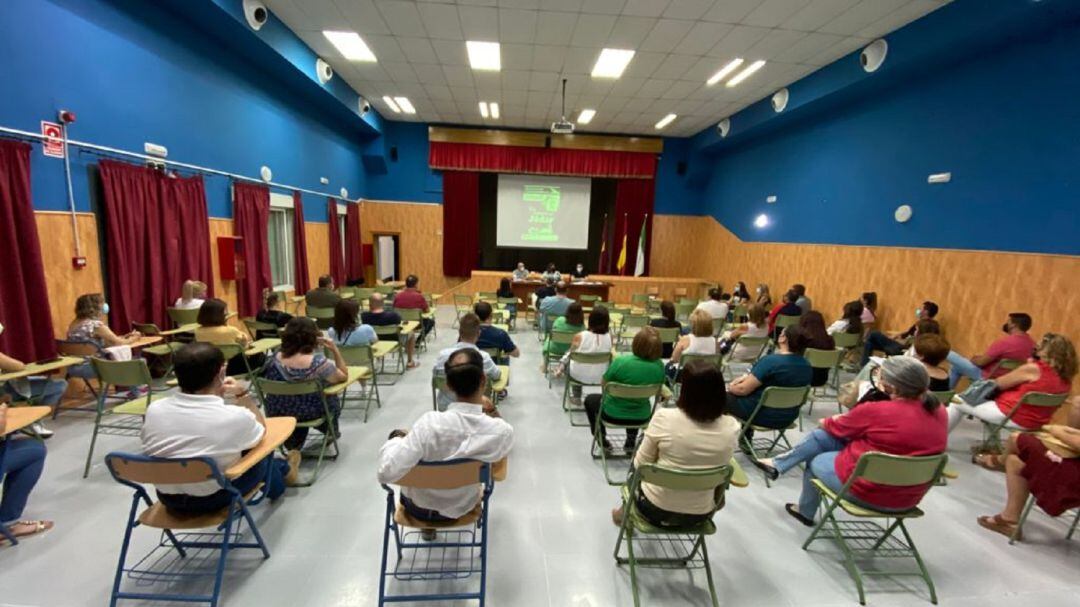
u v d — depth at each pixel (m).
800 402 2.82
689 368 1.83
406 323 5.04
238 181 5.90
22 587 1.84
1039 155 3.94
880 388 2.41
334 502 2.52
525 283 9.33
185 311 4.51
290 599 1.84
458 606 1.85
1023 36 4.05
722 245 10.52
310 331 2.71
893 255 5.58
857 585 1.97
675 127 10.16
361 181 10.80
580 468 2.99
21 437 2.29
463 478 1.64
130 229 4.18
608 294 9.76
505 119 10.17
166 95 4.65
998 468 3.10
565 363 3.85
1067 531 2.47
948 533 2.43
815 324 4.08
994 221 4.34
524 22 5.31
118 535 2.18
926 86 5.16
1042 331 3.88
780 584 2.03
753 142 9.24
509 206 11.75
